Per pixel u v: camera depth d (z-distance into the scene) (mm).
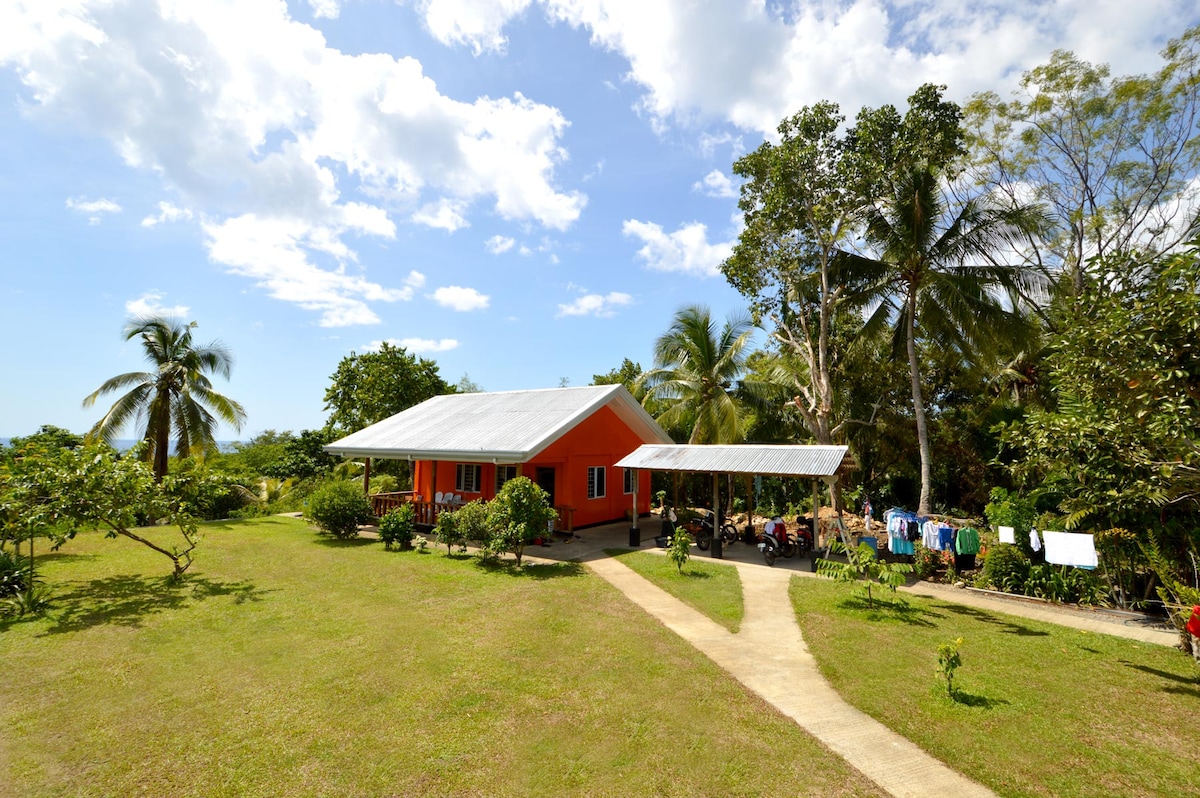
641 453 16484
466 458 15922
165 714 5504
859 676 6551
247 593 10117
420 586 10695
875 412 22750
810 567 12906
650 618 8781
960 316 17469
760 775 4523
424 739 5055
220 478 12109
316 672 6543
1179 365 6453
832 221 19969
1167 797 4277
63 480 9461
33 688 6094
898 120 18750
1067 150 22578
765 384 23297
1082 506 9133
